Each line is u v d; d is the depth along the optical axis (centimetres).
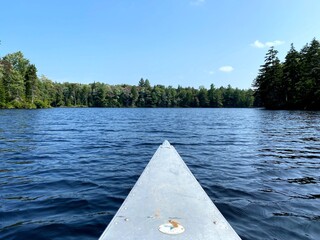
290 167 622
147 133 1443
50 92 8969
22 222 324
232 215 344
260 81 5859
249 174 557
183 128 1764
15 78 5856
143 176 257
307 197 415
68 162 680
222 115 3953
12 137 1216
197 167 623
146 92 10975
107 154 799
